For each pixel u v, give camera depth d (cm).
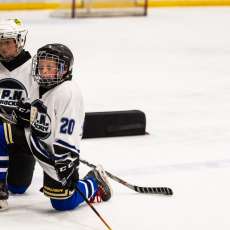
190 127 1502
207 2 4247
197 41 2884
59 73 852
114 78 2055
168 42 2836
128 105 1705
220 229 898
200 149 1323
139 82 2005
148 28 3253
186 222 919
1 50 938
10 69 952
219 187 1080
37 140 885
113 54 2500
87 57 2409
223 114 1641
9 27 922
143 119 1412
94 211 873
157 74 2144
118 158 1238
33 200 980
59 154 856
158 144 1348
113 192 1030
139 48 2661
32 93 884
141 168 1179
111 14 3703
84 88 1891
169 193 1023
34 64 866
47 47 849
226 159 1254
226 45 2794
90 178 959
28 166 975
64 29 3092
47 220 901
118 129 1389
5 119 933
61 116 858
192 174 1148
